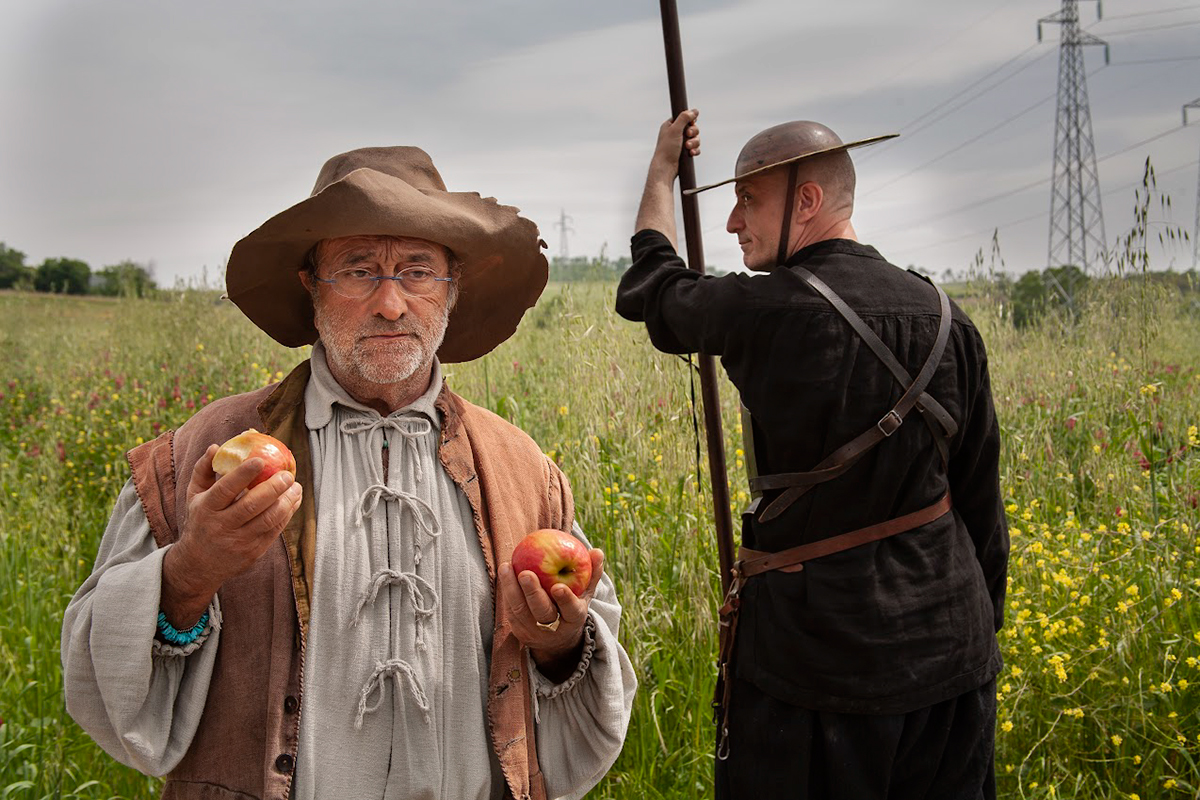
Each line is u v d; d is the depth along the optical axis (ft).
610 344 17.15
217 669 6.22
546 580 6.23
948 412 7.98
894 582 7.77
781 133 8.57
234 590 6.26
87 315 41.57
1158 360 19.79
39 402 30.63
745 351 8.03
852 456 7.72
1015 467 17.13
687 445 15.10
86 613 6.07
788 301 7.89
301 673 6.13
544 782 6.82
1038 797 10.65
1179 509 14.19
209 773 6.11
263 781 6.02
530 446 7.70
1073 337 20.89
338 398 6.84
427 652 6.40
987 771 8.31
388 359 6.70
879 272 8.23
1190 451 16.24
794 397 7.83
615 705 6.89
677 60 9.45
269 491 5.51
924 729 7.90
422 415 7.02
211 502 5.43
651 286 8.91
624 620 12.16
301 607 6.23
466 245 7.09
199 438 6.76
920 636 7.77
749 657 8.14
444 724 6.41
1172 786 10.66
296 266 7.39
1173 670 11.41
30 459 21.83
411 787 6.20
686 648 12.57
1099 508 15.80
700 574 13.06
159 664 6.07
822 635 7.73
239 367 25.88
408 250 6.83
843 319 7.82
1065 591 12.20
